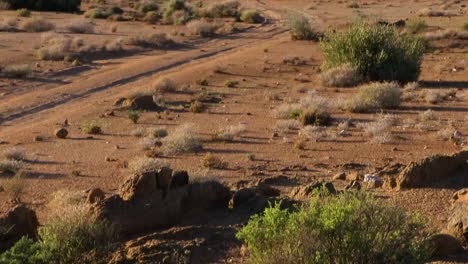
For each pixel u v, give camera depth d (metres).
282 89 37.41
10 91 35.75
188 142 23.31
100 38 55.78
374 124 26.56
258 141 24.80
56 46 47.41
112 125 28.03
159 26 66.81
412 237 10.65
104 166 21.30
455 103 32.41
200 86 38.03
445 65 45.09
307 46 55.22
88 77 40.59
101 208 13.38
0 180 19.83
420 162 16.19
